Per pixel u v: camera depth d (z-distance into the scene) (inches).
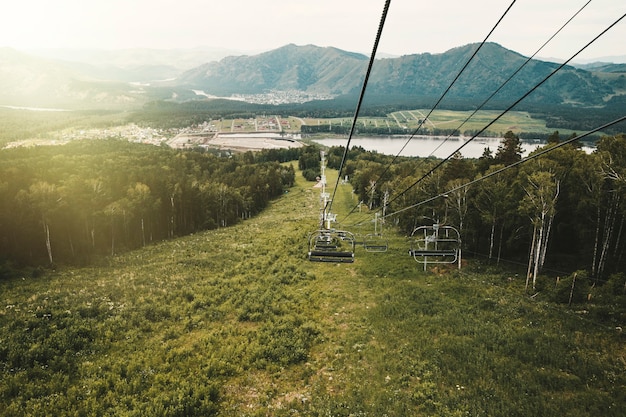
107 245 2588.6
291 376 1015.0
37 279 1831.9
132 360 1042.7
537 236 1849.2
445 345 1149.1
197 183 3737.7
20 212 2127.2
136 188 2847.0
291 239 2551.7
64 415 800.9
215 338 1192.2
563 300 1456.7
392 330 1269.7
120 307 1392.7
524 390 920.9
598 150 1823.3
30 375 944.3
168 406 839.7
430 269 1952.5
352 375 1010.1
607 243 1649.9
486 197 2116.1
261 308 1440.7
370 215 3494.1
